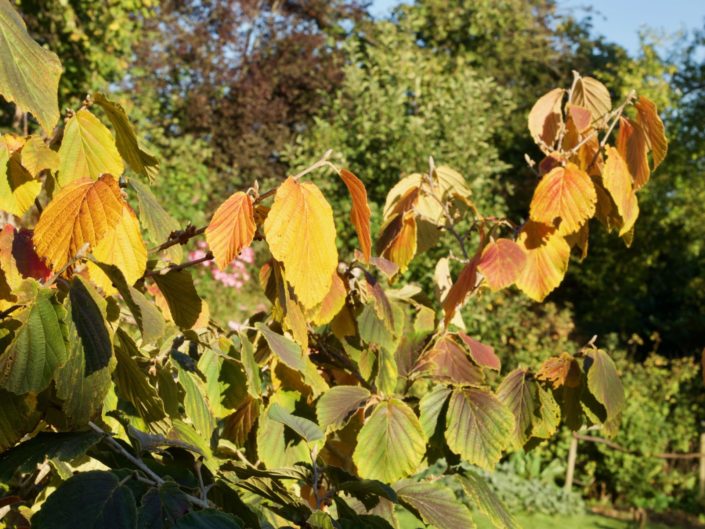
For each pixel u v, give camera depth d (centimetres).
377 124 566
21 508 71
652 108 104
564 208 99
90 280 76
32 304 57
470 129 577
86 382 58
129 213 66
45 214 60
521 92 1085
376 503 84
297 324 80
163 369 77
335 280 89
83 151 67
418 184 125
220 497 70
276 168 930
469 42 1084
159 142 690
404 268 119
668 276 922
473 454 96
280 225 63
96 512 55
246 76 988
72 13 547
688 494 493
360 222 71
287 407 97
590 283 894
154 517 57
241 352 83
